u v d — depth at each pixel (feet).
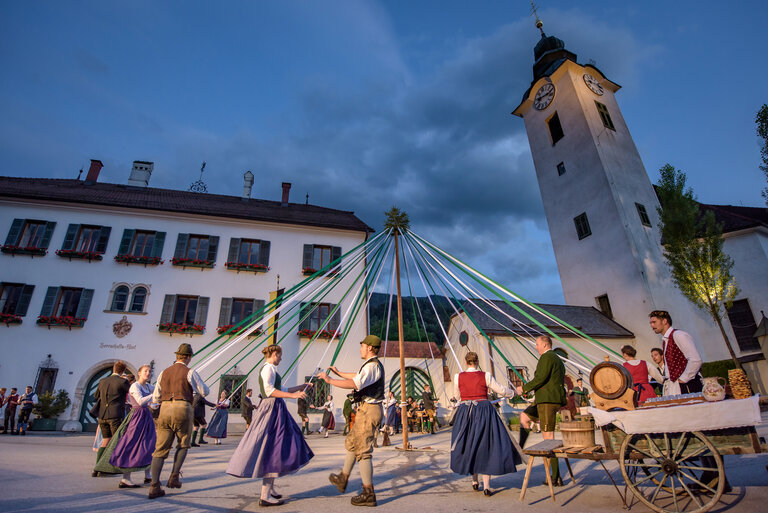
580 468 18.51
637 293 68.28
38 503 11.93
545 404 14.61
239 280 60.18
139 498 13.24
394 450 28.94
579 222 81.30
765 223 68.39
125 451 15.21
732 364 53.72
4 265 54.49
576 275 80.28
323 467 20.79
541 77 94.43
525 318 66.49
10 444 29.35
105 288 55.83
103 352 53.01
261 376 13.53
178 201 68.49
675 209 54.60
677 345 14.61
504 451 13.48
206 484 15.93
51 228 57.00
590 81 91.20
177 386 14.39
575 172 83.71
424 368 67.56
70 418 49.80
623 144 84.69
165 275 58.08
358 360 58.65
